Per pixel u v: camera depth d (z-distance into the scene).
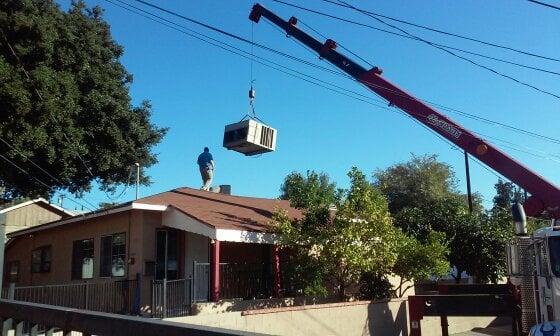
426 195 45.88
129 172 25.69
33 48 20.23
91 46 22.80
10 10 20.09
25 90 19.31
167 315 14.01
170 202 17.27
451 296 13.99
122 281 15.81
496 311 13.52
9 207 32.44
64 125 21.39
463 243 21.11
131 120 24.72
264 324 12.69
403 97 14.63
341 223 15.54
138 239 16.47
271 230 16.09
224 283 15.88
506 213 21.95
